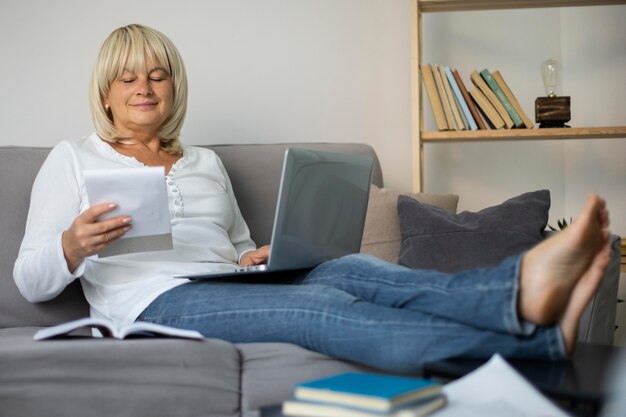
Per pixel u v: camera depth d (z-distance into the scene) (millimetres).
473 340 1336
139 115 2154
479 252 2238
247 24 3102
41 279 1831
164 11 3020
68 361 1337
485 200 3352
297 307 1557
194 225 2092
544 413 1091
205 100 3055
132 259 1949
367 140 3201
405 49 3225
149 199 1698
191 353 1429
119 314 1873
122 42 2168
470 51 3354
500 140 3102
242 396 1477
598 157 3342
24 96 2871
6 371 1299
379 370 1513
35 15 2889
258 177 2494
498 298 1304
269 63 3121
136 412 1374
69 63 2910
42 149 2254
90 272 1940
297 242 1755
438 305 1381
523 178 3375
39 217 1932
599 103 3320
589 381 1180
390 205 2479
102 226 1677
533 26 3393
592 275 1295
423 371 1328
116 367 1369
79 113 2914
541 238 2293
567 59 3404
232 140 3076
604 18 3318
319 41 3172
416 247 2307
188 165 2215
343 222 1873
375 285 1558
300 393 1103
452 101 2969
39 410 1315
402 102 3221
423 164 3166
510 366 1203
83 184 1996
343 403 1066
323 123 3168
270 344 1562
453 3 3021
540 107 3010
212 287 1760
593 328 1974
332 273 1678
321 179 1781
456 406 1115
